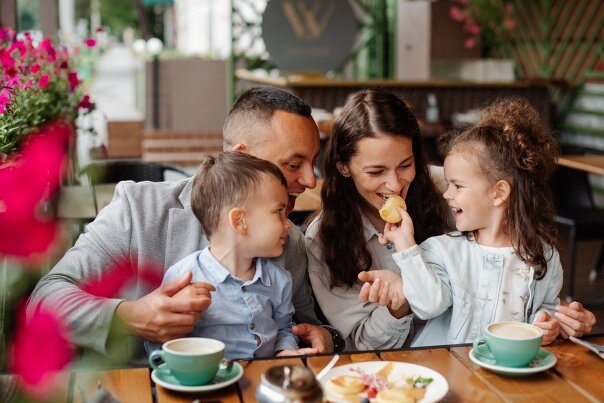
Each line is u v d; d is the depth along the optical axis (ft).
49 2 21.36
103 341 5.14
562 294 15.31
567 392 4.57
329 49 24.85
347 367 4.76
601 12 23.76
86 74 30.45
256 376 4.68
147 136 31.37
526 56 27.14
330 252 6.55
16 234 3.19
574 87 24.73
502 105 6.47
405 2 27.71
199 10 55.42
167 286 5.18
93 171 4.20
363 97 6.40
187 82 33.37
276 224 5.32
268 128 6.14
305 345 6.46
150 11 55.16
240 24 28.84
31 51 13.21
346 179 6.59
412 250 5.84
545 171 6.18
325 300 6.57
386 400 4.26
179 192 6.22
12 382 3.08
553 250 6.26
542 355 5.05
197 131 32.91
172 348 4.52
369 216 6.73
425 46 26.66
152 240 5.98
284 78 24.64
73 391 4.42
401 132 6.22
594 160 14.30
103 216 6.10
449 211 7.06
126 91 51.52
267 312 5.65
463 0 26.78
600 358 5.15
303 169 6.29
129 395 4.41
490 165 5.98
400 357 5.05
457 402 4.40
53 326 3.13
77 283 5.76
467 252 6.17
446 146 6.91
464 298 6.06
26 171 3.25
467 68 26.81
